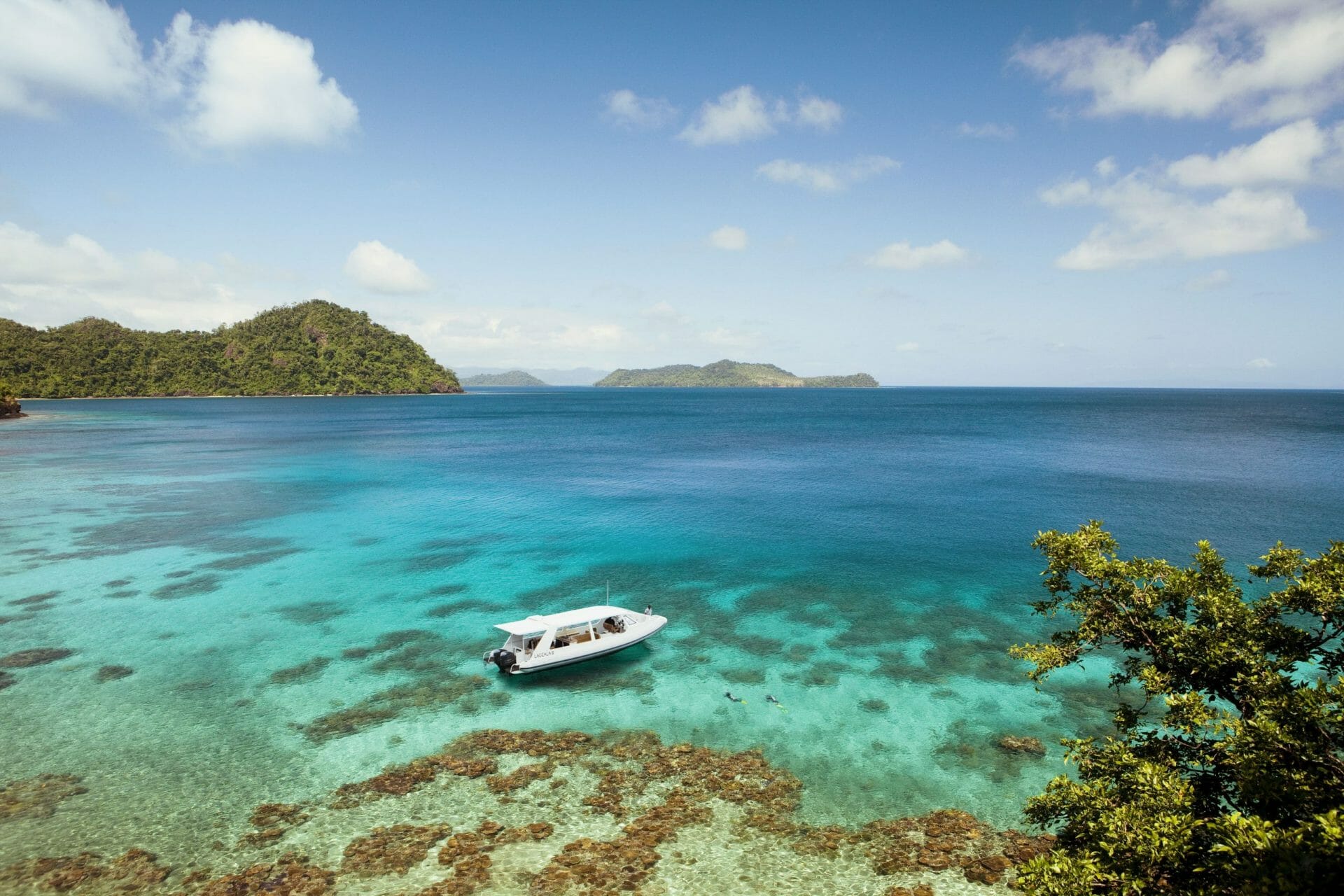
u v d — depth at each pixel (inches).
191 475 3004.4
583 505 2391.7
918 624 1317.7
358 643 1218.0
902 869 676.1
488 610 1387.8
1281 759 402.0
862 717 973.2
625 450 4180.6
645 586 1533.0
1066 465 3400.6
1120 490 2645.2
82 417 6614.2
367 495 2586.1
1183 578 531.8
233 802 767.7
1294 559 522.9
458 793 788.6
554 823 737.0
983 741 912.3
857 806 776.3
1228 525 2037.4
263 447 4158.5
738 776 829.2
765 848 703.1
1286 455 3772.1
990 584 1542.8
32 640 1210.6
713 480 2952.8
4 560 1700.3
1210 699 517.0
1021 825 744.3
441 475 3085.6
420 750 879.1
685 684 1070.4
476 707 992.2
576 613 1186.0
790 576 1594.5
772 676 1098.7
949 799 789.2
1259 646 489.4
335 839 708.7
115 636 1239.5
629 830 727.1
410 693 1033.5
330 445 4338.1
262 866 666.8
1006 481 2886.3
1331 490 2615.7
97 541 1884.8
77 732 911.0
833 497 2534.5
